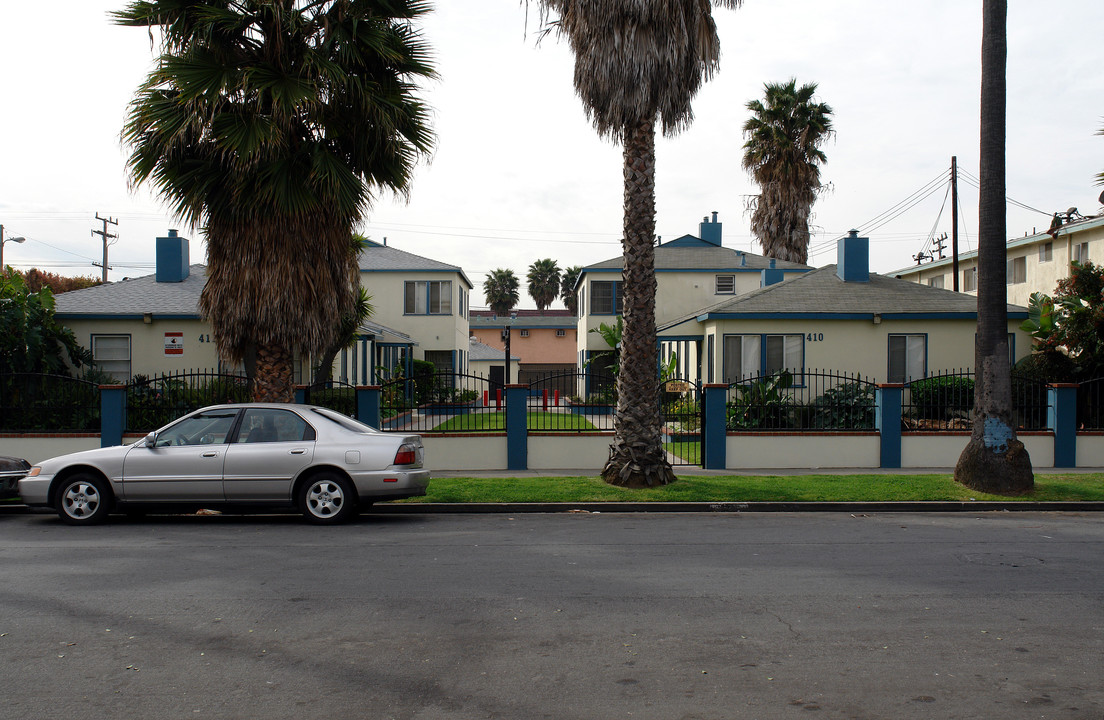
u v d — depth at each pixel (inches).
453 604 259.9
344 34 474.0
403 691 186.9
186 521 431.5
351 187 484.4
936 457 641.6
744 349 911.0
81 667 201.9
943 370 900.6
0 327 735.1
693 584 287.6
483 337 2322.8
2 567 312.0
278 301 474.9
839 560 330.6
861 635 229.1
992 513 473.1
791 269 1375.5
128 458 411.5
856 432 637.3
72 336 843.4
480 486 519.2
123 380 895.1
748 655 212.2
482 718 172.1
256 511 460.1
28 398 685.3
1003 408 514.3
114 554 337.4
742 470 619.2
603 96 504.7
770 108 1624.0
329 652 213.6
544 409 641.0
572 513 467.5
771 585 286.5
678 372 1197.7
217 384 751.7
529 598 267.6
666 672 199.6
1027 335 888.9
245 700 181.5
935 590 279.7
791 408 709.9
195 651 214.2
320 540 371.9
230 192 475.5
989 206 516.1
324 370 817.5
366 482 410.0
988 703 180.7
